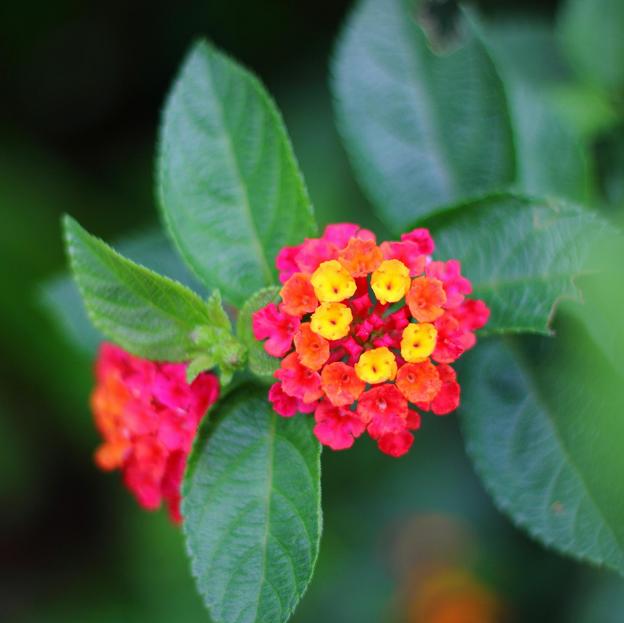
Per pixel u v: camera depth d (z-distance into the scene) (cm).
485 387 46
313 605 56
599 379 45
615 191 50
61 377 60
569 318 46
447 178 47
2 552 62
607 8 50
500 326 44
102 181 63
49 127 65
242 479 43
